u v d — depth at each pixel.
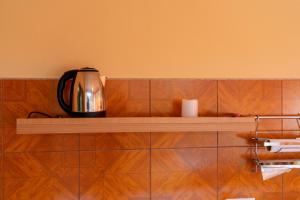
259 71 1.27
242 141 1.26
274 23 1.28
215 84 1.25
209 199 1.24
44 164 1.16
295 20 1.29
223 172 1.25
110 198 1.19
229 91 1.26
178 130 1.08
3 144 1.14
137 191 1.21
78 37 1.18
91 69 1.07
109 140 1.20
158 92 1.22
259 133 1.27
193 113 1.15
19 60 1.15
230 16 1.26
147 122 1.06
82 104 1.04
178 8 1.23
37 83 1.16
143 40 1.21
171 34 1.23
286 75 1.29
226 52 1.26
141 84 1.22
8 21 1.14
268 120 1.27
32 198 1.16
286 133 1.28
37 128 1.01
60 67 1.17
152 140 1.22
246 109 1.27
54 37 1.17
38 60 1.16
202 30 1.24
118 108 1.20
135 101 1.21
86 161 1.18
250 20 1.27
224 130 1.11
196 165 1.24
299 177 1.28
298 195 1.28
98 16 1.19
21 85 1.15
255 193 1.26
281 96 1.28
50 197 1.17
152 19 1.22
